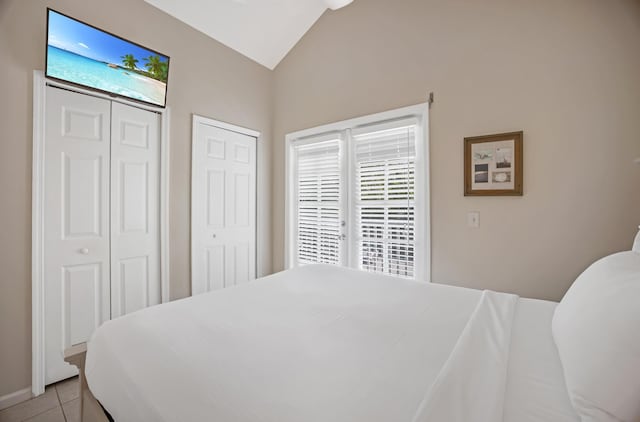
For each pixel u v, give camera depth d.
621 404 0.55
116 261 2.06
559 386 0.73
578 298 0.89
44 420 1.51
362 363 0.84
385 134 2.47
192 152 2.50
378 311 1.26
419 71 2.23
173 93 2.37
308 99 2.96
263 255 3.19
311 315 1.21
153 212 2.27
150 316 1.16
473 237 2.02
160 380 0.77
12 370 1.62
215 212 2.71
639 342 0.58
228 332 1.04
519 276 1.86
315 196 2.96
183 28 2.43
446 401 0.63
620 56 1.57
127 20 2.07
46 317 1.75
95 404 1.00
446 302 1.37
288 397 0.68
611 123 1.59
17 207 1.64
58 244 1.79
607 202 1.61
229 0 2.39
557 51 1.73
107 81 1.93
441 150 2.14
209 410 0.65
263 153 3.18
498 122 1.91
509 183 1.87
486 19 1.95
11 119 1.61
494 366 0.78
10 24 1.60
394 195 2.42
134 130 2.16
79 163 1.88
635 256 1.01
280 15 2.68
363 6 2.55
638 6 1.53
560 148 1.72
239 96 2.90
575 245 1.69
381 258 2.49
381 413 0.63
